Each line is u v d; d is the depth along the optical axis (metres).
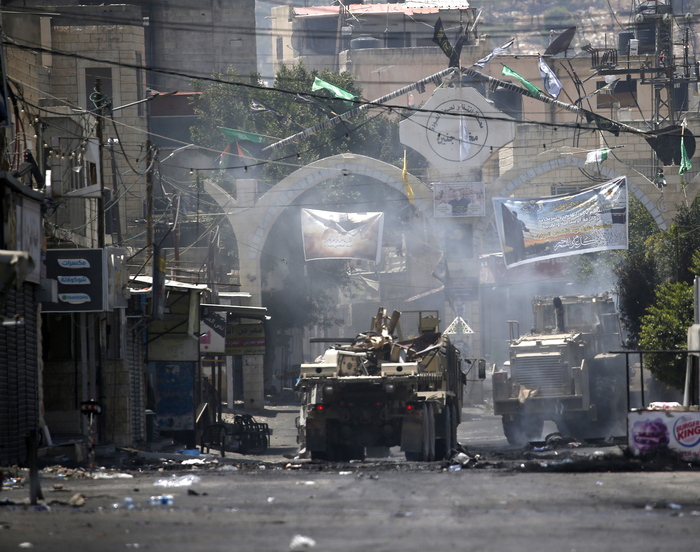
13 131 96.12
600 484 52.31
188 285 121.88
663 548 31.08
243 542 32.75
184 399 126.25
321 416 89.62
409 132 199.75
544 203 161.88
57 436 98.62
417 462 80.25
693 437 65.50
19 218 79.31
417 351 96.94
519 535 34.06
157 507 43.81
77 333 103.56
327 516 39.78
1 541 33.19
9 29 181.25
